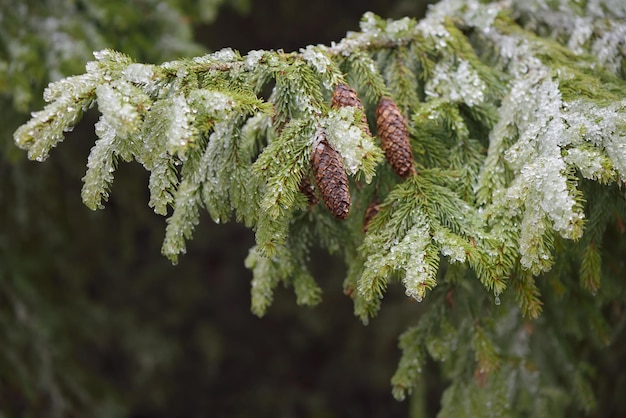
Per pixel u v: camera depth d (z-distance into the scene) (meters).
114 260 3.07
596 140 1.40
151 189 1.39
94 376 2.28
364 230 1.46
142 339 3.18
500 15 1.54
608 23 1.53
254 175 1.41
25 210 2.13
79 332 2.44
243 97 1.37
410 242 1.39
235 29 2.96
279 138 1.40
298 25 2.93
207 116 1.38
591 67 1.49
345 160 1.37
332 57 1.46
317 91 1.42
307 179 1.42
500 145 1.46
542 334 1.65
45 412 2.02
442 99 1.48
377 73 1.46
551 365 1.66
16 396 1.98
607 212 1.46
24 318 2.04
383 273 1.38
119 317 3.16
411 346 1.52
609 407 1.75
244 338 3.51
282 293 3.28
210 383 3.43
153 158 1.38
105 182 1.38
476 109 1.48
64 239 2.37
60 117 1.37
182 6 1.86
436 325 1.53
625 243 1.56
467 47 1.50
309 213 1.51
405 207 1.42
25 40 1.71
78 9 1.75
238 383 3.48
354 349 3.17
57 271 2.37
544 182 1.38
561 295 1.54
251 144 1.49
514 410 1.61
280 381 3.49
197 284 3.40
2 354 1.96
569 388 1.67
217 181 1.44
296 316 3.37
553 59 1.50
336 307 3.21
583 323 1.62
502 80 1.50
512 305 1.55
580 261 1.51
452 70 1.50
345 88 1.42
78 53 1.70
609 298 1.58
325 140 1.39
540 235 1.38
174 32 1.78
